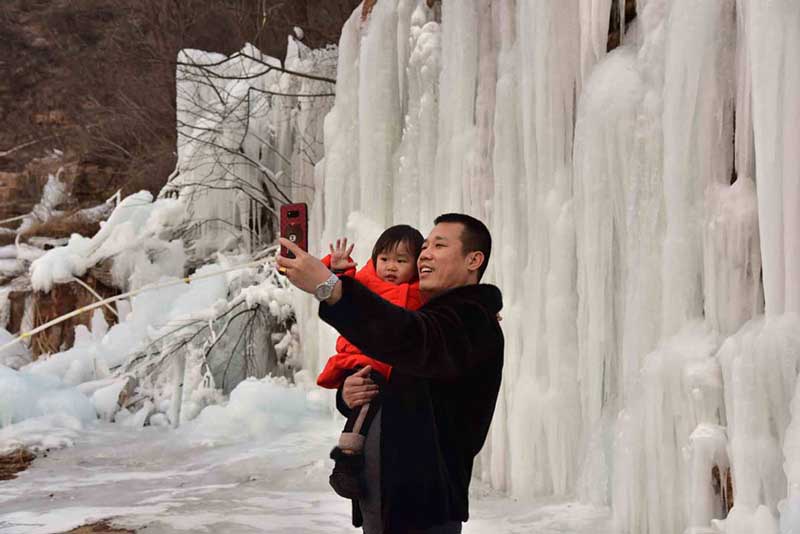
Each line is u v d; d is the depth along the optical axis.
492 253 6.36
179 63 11.98
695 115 4.57
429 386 2.48
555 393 5.59
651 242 4.87
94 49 20.05
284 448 7.61
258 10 15.41
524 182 6.18
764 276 4.01
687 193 4.59
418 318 2.27
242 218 12.24
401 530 2.42
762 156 3.98
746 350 4.05
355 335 2.20
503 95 6.26
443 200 6.98
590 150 5.26
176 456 7.91
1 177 19.06
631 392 4.79
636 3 5.39
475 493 5.91
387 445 2.46
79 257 12.68
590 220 5.27
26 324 13.02
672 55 4.60
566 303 5.62
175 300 11.46
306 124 11.41
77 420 9.59
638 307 4.85
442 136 7.00
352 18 8.88
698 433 4.26
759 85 3.97
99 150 17.28
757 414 3.99
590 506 5.16
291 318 10.74
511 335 6.01
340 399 2.71
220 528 5.07
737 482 4.01
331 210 8.77
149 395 10.29
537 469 5.71
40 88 21.16
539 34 5.80
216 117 12.70
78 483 6.82
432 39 7.48
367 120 8.01
